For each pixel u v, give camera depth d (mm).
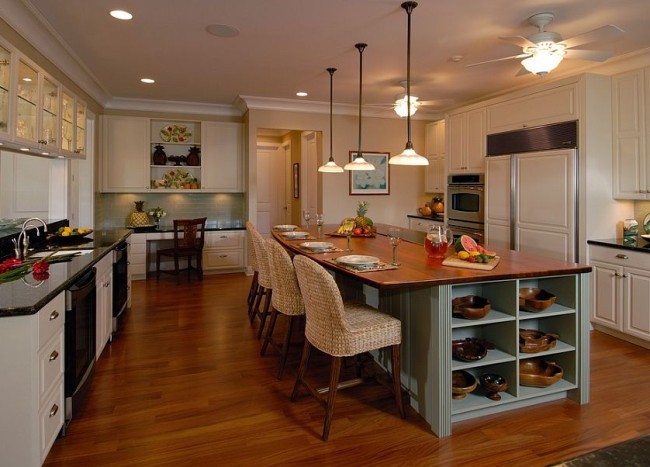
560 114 4094
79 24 3338
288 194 8570
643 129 3791
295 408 2617
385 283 2180
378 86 5234
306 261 2381
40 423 1872
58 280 2246
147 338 3812
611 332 3924
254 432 2355
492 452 2172
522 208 4469
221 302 5000
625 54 3895
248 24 3338
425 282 2242
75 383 2367
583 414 2535
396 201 6922
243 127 6508
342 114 6504
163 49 3904
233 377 3047
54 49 3697
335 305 2238
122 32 3500
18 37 3098
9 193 3348
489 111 4949
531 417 2500
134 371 3127
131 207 6395
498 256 2986
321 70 4559
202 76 4812
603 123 3963
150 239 6070
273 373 3117
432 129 6797
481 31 3471
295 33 3506
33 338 1798
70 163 4434
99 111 5793
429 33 3500
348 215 6629
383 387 2898
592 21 3254
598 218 3979
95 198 5574
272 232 4676
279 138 8953
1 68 2572
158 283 5941
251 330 4047
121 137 6016
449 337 2324
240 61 4254
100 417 2492
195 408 2609
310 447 2217
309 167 7227
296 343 3557
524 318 2520
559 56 3000
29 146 3000
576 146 3951
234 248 6523
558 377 2629
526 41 2895
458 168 5496
